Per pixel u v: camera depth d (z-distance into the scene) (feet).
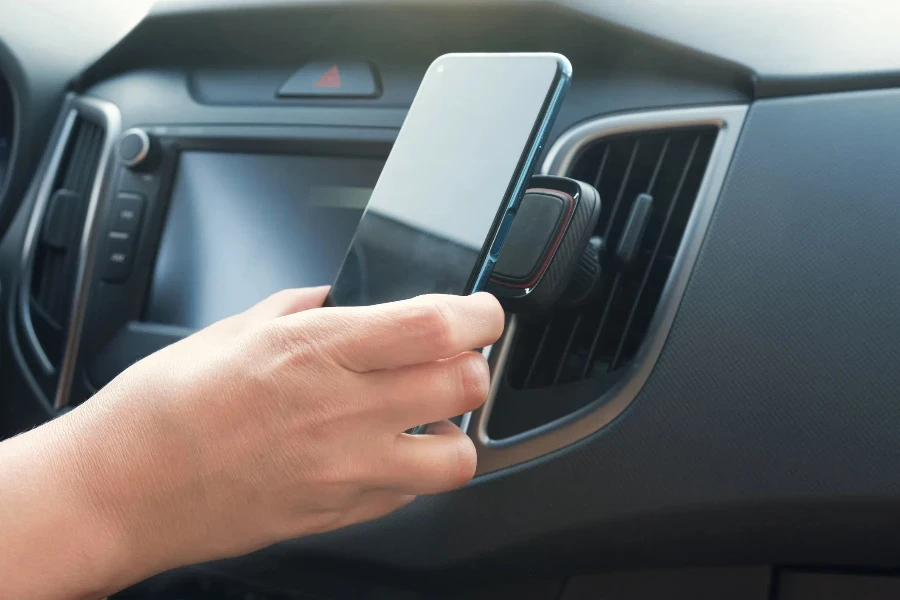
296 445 1.13
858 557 1.85
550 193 1.74
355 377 1.12
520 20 2.37
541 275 1.69
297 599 2.59
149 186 2.97
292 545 2.27
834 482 1.77
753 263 1.91
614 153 2.24
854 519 1.78
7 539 1.16
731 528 1.89
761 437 1.83
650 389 1.94
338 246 2.63
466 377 1.19
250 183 2.84
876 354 1.77
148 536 1.20
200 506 1.18
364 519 1.32
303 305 1.67
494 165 1.56
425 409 1.16
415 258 1.59
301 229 2.71
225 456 1.14
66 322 3.02
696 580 2.08
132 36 3.06
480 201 1.55
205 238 2.86
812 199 1.90
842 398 1.78
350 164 2.68
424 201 1.64
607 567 2.07
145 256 2.94
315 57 2.84
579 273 1.89
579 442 1.99
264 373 1.13
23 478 1.19
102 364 2.91
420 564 2.14
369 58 2.72
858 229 1.84
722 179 1.99
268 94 2.88
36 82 3.34
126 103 3.14
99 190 3.06
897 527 1.76
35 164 3.42
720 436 1.86
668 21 2.15
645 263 2.12
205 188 2.91
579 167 2.28
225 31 2.88
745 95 2.08
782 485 1.81
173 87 3.06
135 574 1.25
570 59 2.34
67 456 1.20
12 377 3.17
